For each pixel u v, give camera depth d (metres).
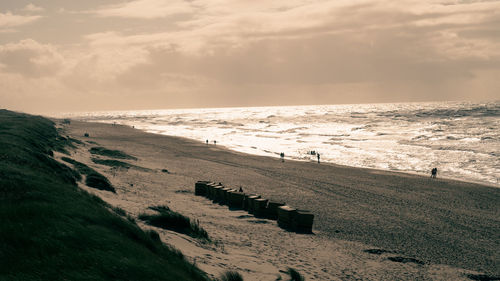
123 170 35.91
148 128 150.00
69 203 9.75
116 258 7.15
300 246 17.72
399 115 197.50
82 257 6.55
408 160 63.25
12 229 6.56
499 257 18.98
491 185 43.38
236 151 73.25
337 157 67.38
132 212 16.59
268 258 14.49
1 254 5.62
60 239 6.96
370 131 121.25
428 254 18.88
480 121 140.00
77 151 42.19
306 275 13.09
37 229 6.99
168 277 7.44
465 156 65.62
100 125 145.50
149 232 11.62
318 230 22.19
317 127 145.25
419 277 15.04
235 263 12.54
